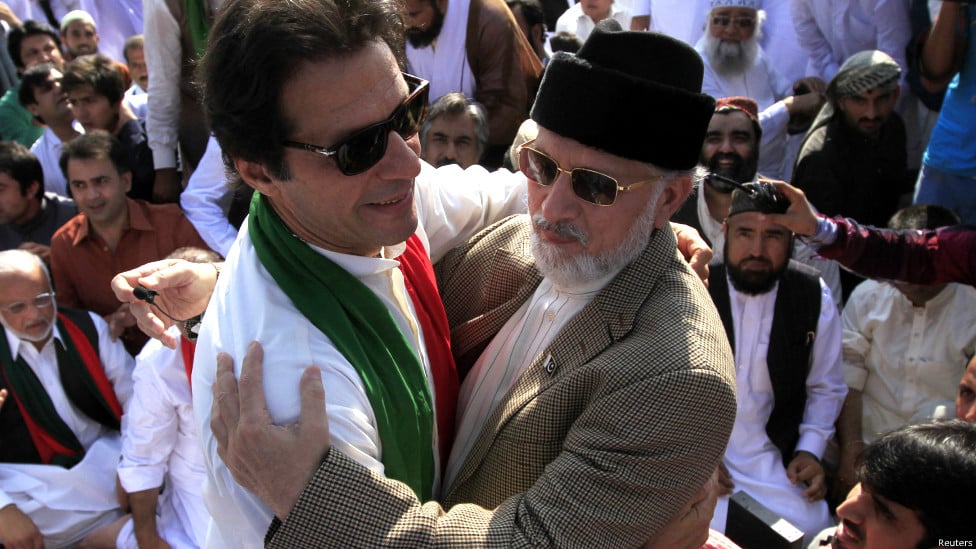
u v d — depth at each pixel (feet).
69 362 9.85
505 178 5.98
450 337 5.31
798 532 7.25
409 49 12.37
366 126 3.58
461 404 4.97
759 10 14.74
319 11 3.42
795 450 9.68
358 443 3.65
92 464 9.95
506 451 4.38
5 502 9.50
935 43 11.44
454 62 12.30
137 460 9.24
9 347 9.59
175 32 11.75
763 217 8.96
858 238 8.03
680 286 4.41
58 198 13.91
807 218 7.89
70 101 13.80
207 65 3.62
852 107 11.89
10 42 18.53
